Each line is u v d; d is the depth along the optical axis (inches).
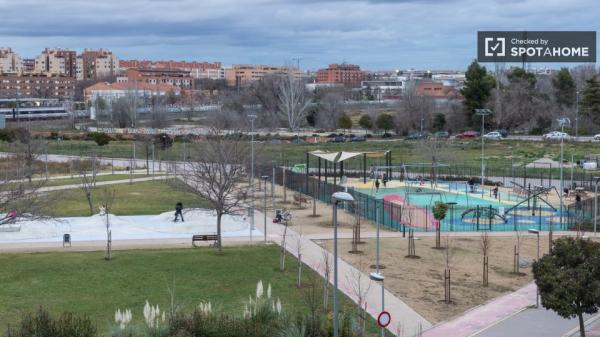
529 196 2812.5
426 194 3193.9
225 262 1836.9
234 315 1222.9
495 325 1352.1
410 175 4023.1
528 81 6668.3
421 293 1574.8
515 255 1796.3
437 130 6309.1
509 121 6338.6
